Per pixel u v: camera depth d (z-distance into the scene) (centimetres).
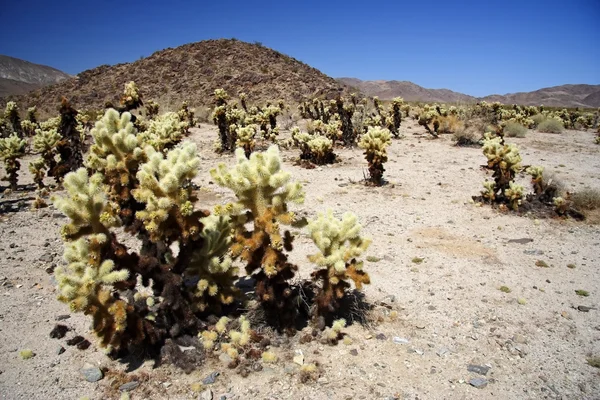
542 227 857
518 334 488
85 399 370
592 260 699
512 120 2475
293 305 472
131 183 491
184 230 417
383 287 595
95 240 388
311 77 5394
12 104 1966
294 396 382
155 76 5650
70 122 1112
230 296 477
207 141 1936
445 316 526
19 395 376
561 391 400
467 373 423
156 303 517
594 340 480
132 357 433
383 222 868
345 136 1772
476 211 949
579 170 1371
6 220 848
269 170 433
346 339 465
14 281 588
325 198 1026
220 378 402
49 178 1297
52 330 475
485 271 654
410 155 1617
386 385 402
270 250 434
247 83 5072
